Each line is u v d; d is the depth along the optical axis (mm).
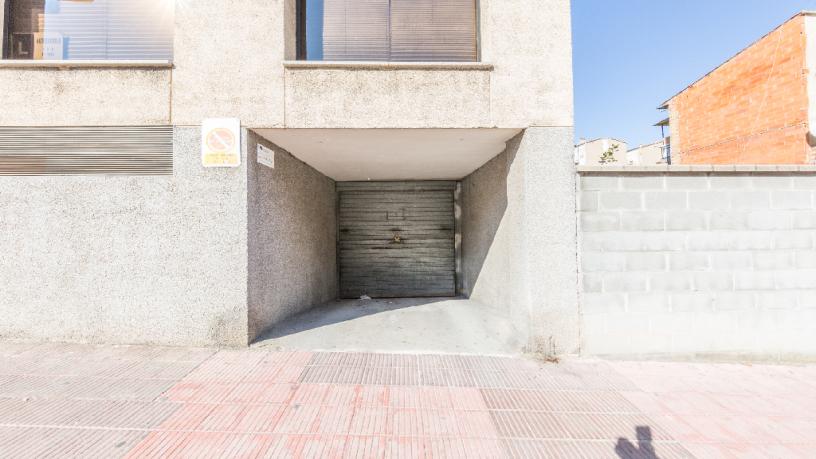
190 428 2678
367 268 7957
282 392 3227
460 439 2625
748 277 4188
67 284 4246
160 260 4230
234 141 4238
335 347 4266
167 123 4242
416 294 7941
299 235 5863
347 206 7980
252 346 4234
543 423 2852
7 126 4242
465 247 7637
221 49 4266
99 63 4227
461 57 4902
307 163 6176
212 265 4227
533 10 4324
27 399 3029
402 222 7980
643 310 4184
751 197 4207
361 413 2920
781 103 9406
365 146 5125
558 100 4297
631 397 3293
